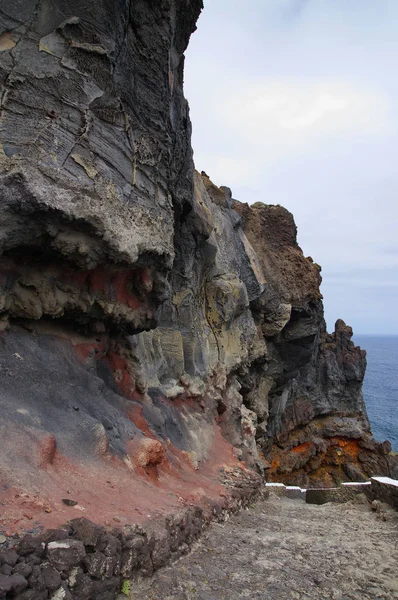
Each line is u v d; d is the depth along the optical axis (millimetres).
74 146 5922
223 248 18172
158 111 8070
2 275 5602
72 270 6309
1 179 5008
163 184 8172
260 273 22750
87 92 6234
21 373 5426
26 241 5457
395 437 70000
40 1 5914
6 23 5645
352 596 4441
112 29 6578
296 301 24844
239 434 15133
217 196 19703
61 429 5188
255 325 21766
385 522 9008
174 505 5465
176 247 13391
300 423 34094
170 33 8438
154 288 8180
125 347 8648
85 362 6996
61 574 3197
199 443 10719
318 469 33688
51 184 5406
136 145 7258
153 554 4242
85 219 5730
